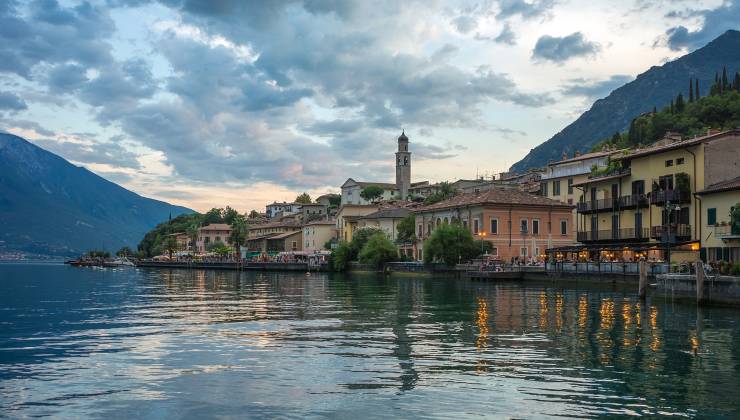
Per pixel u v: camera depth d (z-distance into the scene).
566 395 18.84
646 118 199.75
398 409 17.44
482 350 26.27
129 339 30.19
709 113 181.88
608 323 34.72
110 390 19.67
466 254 92.00
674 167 63.59
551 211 97.62
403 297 56.06
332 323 36.09
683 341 28.39
